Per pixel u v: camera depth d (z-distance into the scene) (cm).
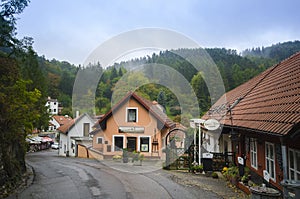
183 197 648
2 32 1145
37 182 885
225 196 662
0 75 1023
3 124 915
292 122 495
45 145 3644
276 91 818
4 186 782
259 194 508
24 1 1162
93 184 798
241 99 1200
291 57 1084
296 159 566
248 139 904
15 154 1062
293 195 435
